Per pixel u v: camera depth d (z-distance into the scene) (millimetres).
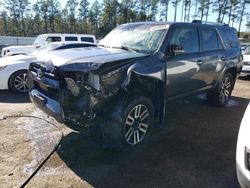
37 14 58562
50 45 9273
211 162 3512
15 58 7215
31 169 3268
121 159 3557
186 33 4637
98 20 59594
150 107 3914
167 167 3381
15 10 57344
